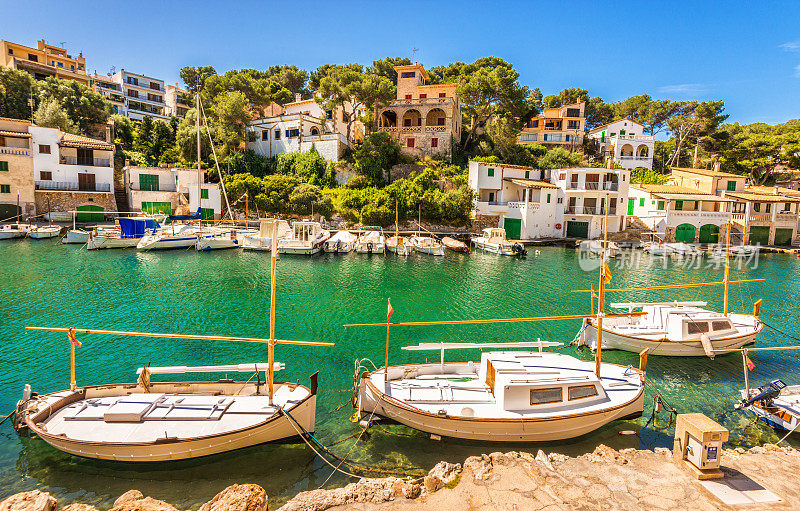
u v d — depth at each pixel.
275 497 10.10
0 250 40.56
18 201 51.06
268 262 39.91
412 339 20.80
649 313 21.27
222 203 60.03
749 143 70.00
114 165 63.47
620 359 19.09
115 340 19.67
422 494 9.20
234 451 11.56
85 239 45.62
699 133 83.50
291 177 60.38
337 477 10.95
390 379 14.35
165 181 60.06
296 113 73.81
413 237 49.38
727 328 20.03
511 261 43.34
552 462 10.39
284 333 21.14
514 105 64.94
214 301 26.19
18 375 16.05
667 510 8.48
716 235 57.16
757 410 14.04
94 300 25.52
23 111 63.09
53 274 31.89
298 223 45.41
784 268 43.19
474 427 12.22
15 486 10.30
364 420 13.32
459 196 57.16
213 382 13.29
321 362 17.94
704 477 9.55
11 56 74.56
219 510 8.34
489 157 64.75
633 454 10.67
